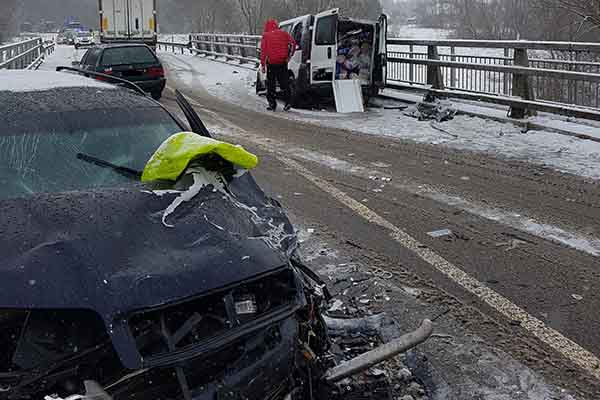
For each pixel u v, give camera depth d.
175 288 2.66
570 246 5.84
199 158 3.77
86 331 2.61
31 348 2.57
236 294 2.85
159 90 17.00
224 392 2.60
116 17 29.27
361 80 14.80
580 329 4.29
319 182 8.22
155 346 2.57
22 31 108.88
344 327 4.19
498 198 7.39
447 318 4.45
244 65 26.67
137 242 2.90
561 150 9.78
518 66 11.77
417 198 7.44
